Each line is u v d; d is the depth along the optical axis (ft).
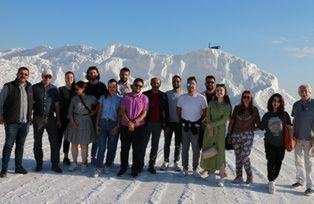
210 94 23.39
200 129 22.26
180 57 172.96
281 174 25.07
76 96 22.26
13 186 18.76
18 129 20.75
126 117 21.65
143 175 22.45
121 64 164.76
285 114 20.51
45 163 24.59
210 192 19.60
